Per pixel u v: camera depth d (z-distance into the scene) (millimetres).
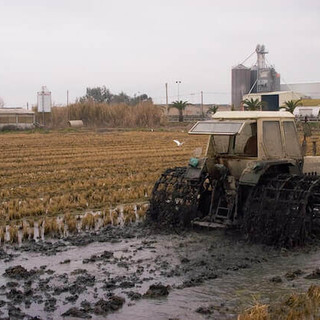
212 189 11539
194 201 11469
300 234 10039
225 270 8750
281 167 11445
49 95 66688
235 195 11031
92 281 8250
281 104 74375
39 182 18922
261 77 96125
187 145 36062
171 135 48062
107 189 16953
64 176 20172
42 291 7863
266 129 11109
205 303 7324
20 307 7277
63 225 11805
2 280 8367
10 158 27688
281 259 9359
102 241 10703
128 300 7480
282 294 7598
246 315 6551
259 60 99312
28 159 27000
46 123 67438
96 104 69688
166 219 11672
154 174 19875
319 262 9180
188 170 11570
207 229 11289
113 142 39625
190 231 11281
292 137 11695
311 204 10523
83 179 19406
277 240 10148
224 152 11703
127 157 27375
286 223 10008
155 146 35281
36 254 9844
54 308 7211
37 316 6965
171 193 11836
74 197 15281
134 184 17859
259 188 10648
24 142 40406
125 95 140500
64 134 52375
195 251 9867
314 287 7520
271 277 8367
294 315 6605
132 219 12539
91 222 11945
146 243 10477
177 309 7145
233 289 7848
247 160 11133
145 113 68000
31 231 11406
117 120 68688
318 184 10508
